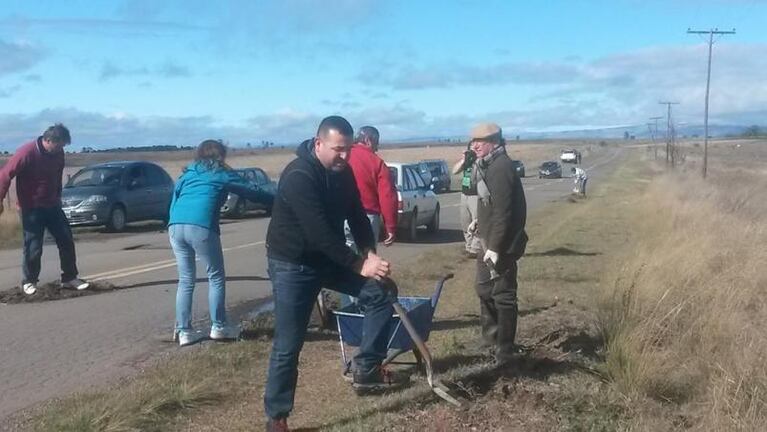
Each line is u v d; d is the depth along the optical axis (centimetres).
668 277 819
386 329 568
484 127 632
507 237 620
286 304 505
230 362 689
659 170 6191
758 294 815
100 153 11394
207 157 755
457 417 530
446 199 3562
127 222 2114
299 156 499
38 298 1020
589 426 506
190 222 748
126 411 545
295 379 514
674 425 508
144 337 818
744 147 11931
